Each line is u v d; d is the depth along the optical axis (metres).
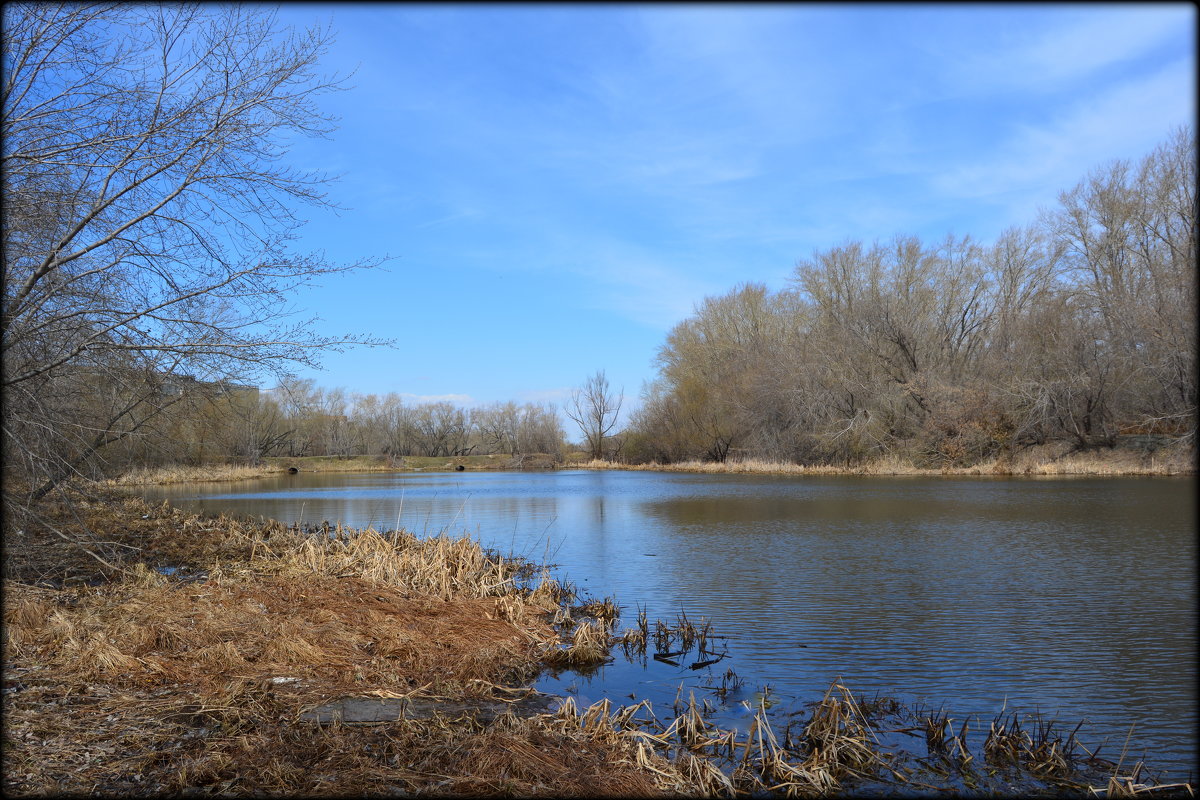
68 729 5.53
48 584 10.11
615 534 19.48
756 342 54.25
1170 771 5.90
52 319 9.55
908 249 49.66
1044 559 15.20
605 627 9.91
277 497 32.38
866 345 46.19
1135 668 8.41
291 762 5.23
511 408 89.38
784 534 19.11
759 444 50.59
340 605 9.69
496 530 20.53
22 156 8.86
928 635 9.77
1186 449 35.50
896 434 44.94
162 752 5.25
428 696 7.02
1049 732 6.54
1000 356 42.59
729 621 10.54
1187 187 36.59
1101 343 38.31
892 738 6.50
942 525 20.36
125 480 23.28
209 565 12.55
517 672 8.13
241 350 10.65
